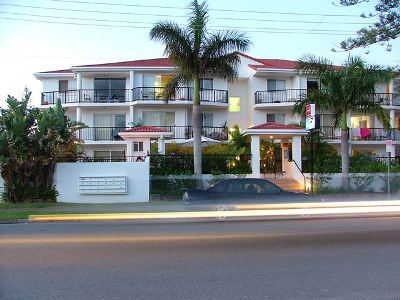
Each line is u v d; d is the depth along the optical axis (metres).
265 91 38.69
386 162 28.70
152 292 6.95
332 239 11.19
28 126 22.02
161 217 15.09
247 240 11.15
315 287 7.17
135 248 10.29
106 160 24.86
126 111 38.44
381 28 26.80
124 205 20.83
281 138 29.41
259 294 6.82
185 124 37.78
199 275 7.91
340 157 28.92
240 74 40.06
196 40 24.09
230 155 26.61
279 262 8.83
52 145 21.80
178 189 23.53
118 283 7.46
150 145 29.03
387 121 26.08
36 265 8.71
